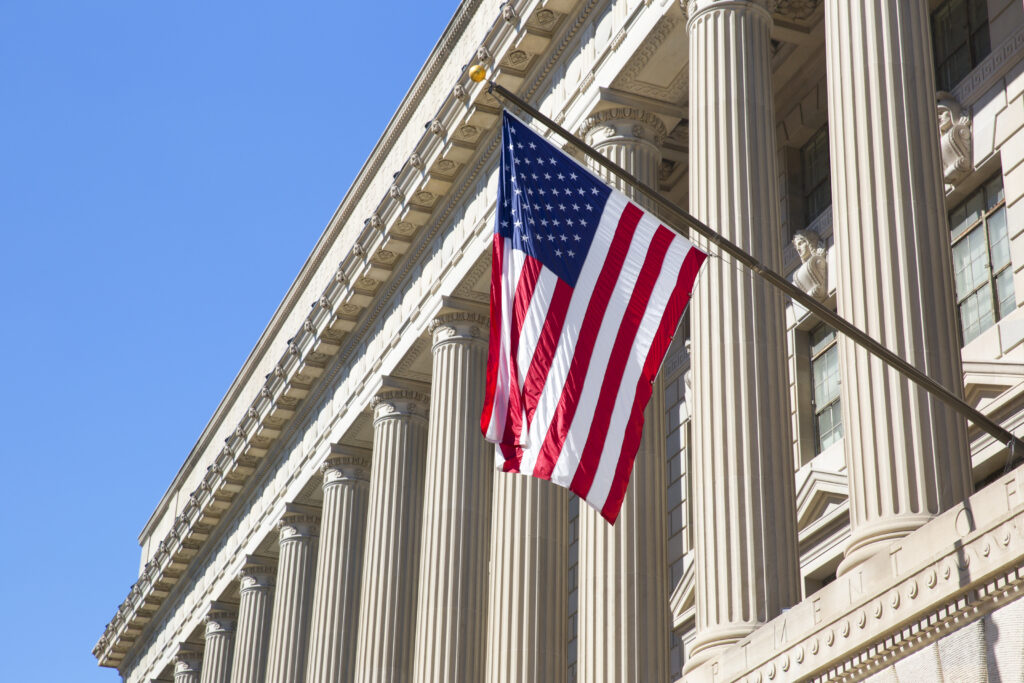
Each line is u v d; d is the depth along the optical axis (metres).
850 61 21.34
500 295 17.73
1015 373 24.16
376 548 39.25
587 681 24.86
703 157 24.50
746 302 22.91
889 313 19.28
